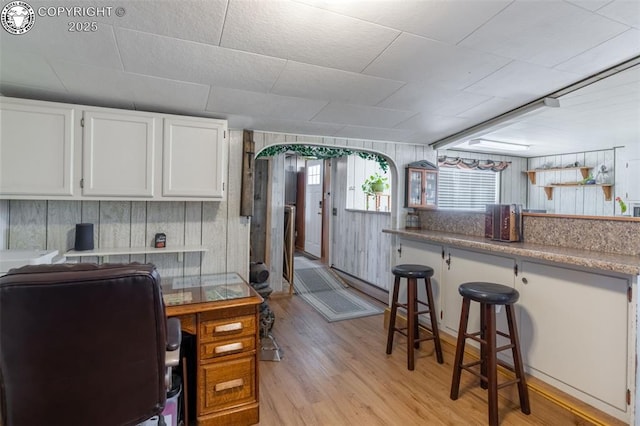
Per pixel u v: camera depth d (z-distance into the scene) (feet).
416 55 6.25
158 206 8.93
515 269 7.55
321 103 8.27
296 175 26.53
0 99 6.68
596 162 15.60
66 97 7.32
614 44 5.96
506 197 17.80
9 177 6.79
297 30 5.41
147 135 7.77
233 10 4.90
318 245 22.68
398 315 11.48
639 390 5.50
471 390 7.77
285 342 10.43
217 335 6.35
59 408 3.64
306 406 7.11
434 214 11.34
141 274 3.75
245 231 9.77
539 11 5.03
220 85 7.14
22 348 3.43
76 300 3.50
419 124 10.09
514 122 9.52
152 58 6.05
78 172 7.24
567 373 6.50
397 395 7.54
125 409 3.91
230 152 9.64
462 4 4.86
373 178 17.67
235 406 6.46
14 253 6.75
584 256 5.95
